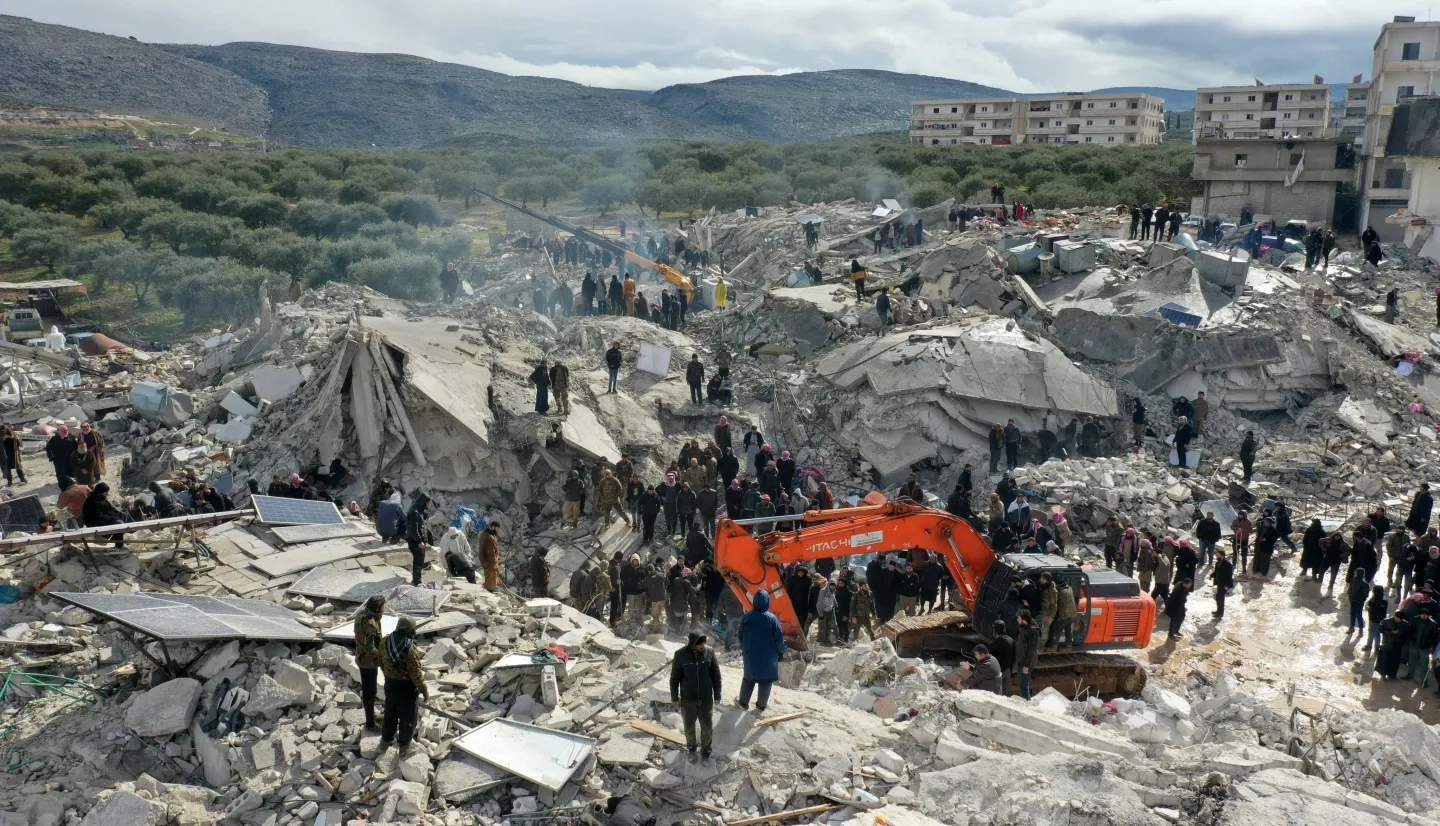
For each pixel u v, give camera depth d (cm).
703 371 3011
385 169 8862
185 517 1467
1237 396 2998
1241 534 2111
